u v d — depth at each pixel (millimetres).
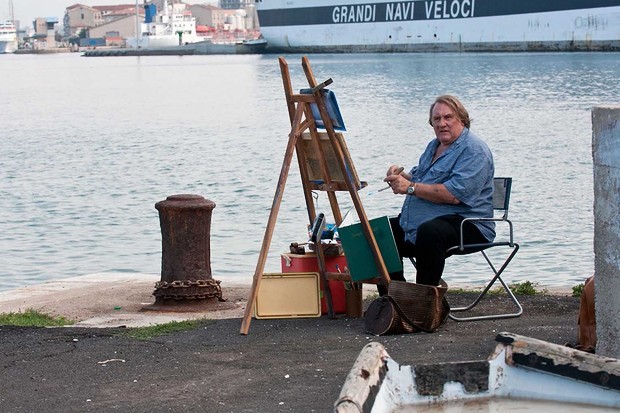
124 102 67250
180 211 9227
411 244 8219
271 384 6234
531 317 8203
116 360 6914
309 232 8773
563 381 4309
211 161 31734
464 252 7945
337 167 8344
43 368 6742
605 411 4207
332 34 132250
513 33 108875
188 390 6156
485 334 7465
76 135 43688
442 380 4328
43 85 96125
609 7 100562
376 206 20359
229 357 6938
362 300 8812
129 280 11305
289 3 138250
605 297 5965
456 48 115562
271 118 50594
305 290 8406
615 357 5887
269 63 126938
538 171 26062
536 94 57656
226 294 10086
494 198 8422
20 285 14922
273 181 26016
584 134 36188
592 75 71875
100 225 20172
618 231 5781
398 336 7473
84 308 9383
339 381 6254
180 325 8086
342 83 73500
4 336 7719
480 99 55062
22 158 34375
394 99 57969
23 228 20016
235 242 17281
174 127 46531
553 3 104750
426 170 8297
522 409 4195
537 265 14445
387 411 4113
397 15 121875
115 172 29406
